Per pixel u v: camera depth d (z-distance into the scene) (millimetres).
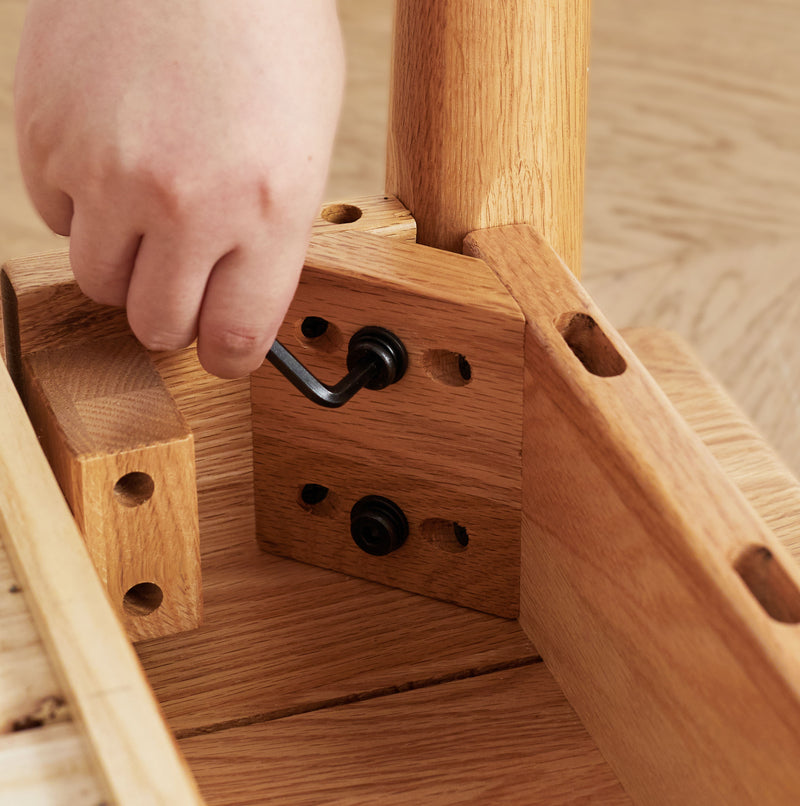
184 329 682
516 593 763
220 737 734
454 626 770
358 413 752
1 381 682
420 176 756
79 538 641
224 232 657
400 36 750
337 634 767
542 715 742
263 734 735
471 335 720
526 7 733
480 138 747
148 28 648
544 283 725
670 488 667
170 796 596
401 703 746
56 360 733
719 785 668
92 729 606
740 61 1519
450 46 736
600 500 694
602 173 1307
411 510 763
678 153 1348
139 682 614
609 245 1190
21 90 665
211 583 783
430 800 718
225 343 682
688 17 1611
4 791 604
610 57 1519
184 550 718
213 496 801
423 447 749
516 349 715
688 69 1496
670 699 682
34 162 668
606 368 712
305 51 659
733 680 650
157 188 647
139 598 733
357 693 748
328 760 729
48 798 604
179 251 659
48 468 658
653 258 1173
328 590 783
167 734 606
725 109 1424
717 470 671
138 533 710
